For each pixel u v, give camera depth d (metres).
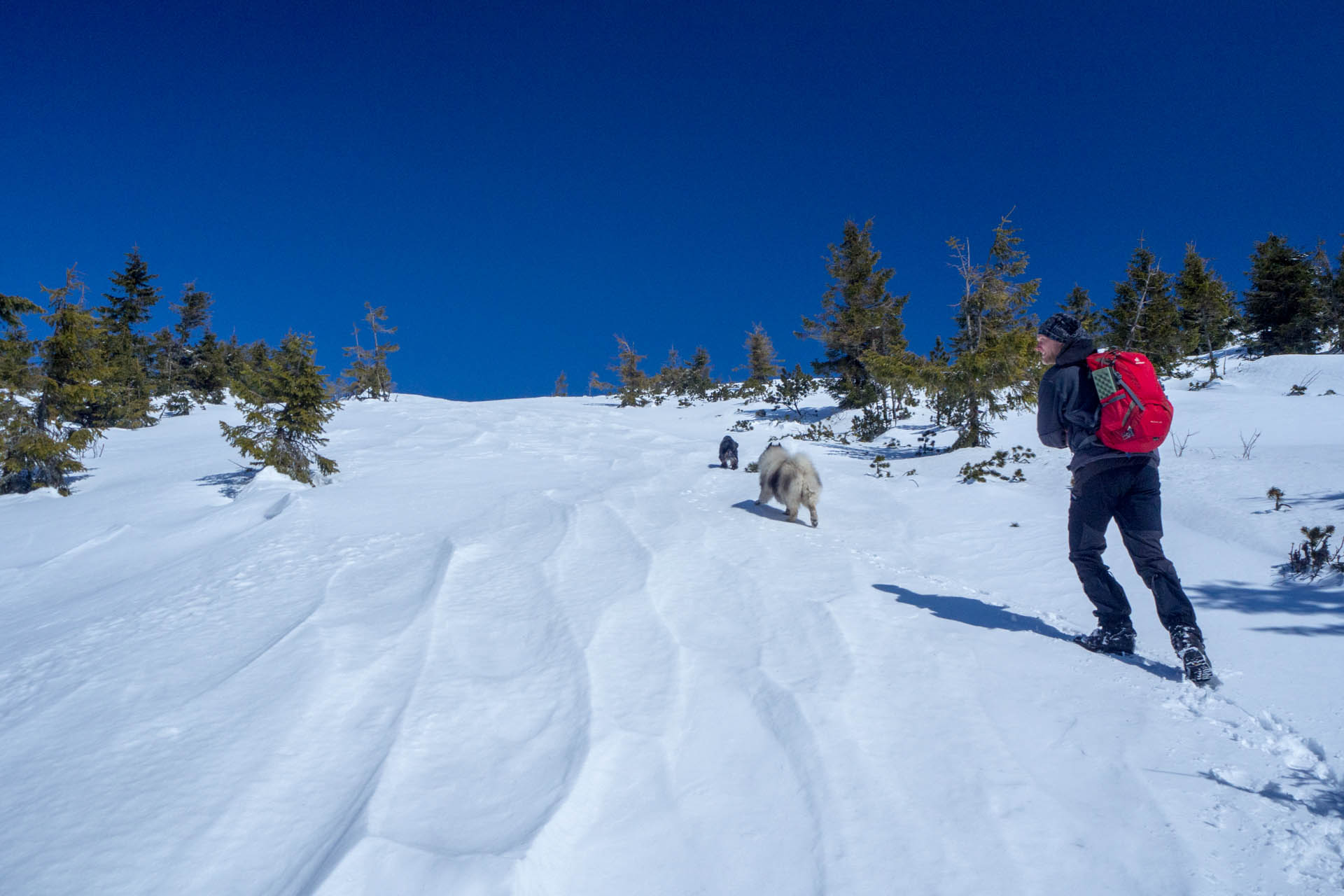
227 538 8.55
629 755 2.77
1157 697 3.26
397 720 3.12
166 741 3.12
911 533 7.32
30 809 2.65
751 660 3.67
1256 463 8.39
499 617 4.48
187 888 2.14
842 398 25.48
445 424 21.56
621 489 10.04
